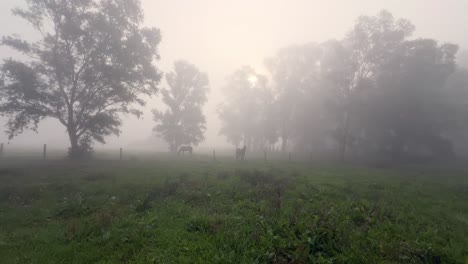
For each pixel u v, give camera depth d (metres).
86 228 6.81
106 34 24.94
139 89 28.19
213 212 8.45
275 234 6.33
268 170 18.02
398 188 13.09
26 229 7.01
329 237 5.95
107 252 5.54
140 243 5.97
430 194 12.09
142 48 27.27
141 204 9.01
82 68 25.02
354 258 5.23
